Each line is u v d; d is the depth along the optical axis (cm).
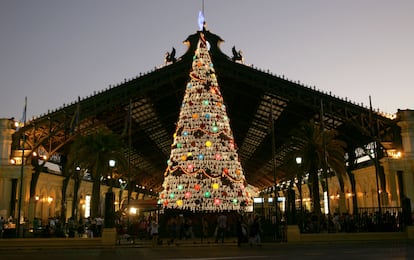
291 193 2955
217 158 3400
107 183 6097
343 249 2266
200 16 4366
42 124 4022
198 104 3553
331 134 3941
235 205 3375
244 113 5416
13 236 2898
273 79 4150
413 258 1686
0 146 3956
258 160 7700
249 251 2247
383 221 3095
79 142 3928
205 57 3731
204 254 2073
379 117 4041
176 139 3550
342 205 4866
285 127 5369
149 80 4131
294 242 2775
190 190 3331
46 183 4628
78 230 3344
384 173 4066
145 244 2838
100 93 4047
